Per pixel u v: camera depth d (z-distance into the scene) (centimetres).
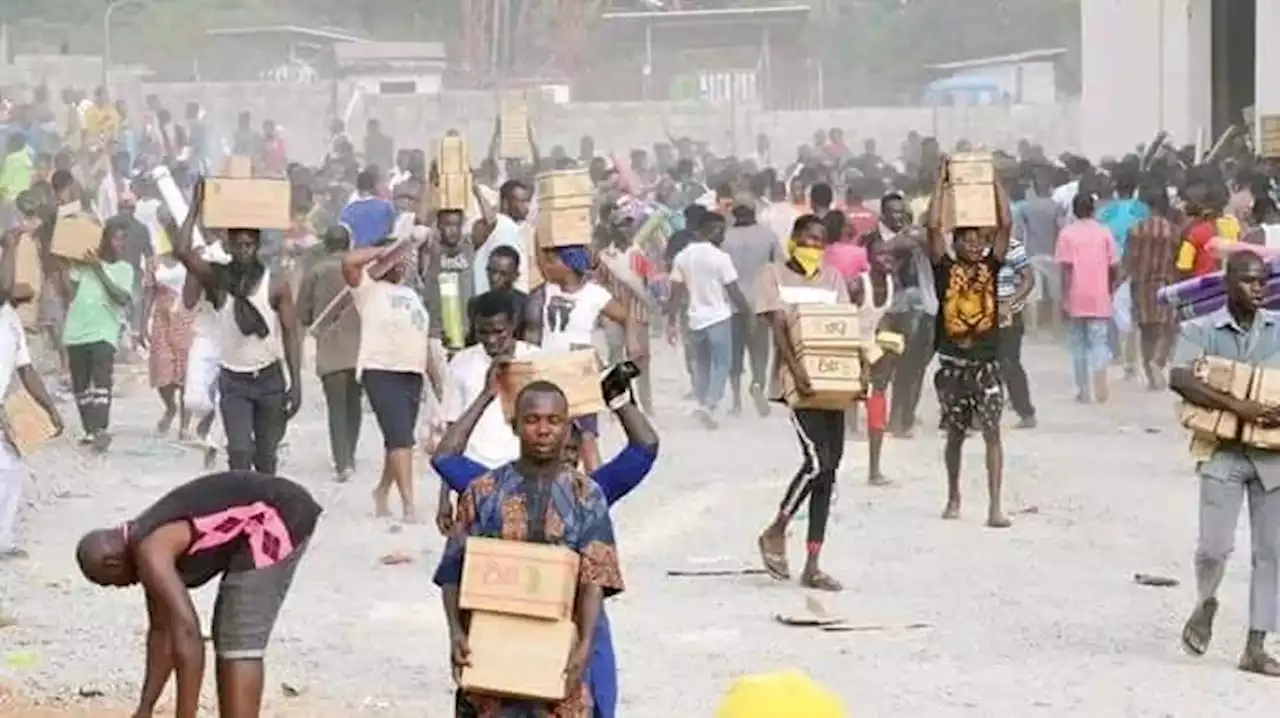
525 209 2823
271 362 2291
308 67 8944
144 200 4144
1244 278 1755
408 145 7469
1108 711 1647
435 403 2519
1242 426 1759
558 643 1170
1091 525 2492
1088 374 3675
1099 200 4306
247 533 1326
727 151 7531
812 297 2184
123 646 1864
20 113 6372
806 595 2091
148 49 9106
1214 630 1948
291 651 1834
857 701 1670
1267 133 3644
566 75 8850
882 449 3117
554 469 1207
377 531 2422
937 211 2439
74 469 2902
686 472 2883
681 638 1895
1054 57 9619
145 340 3991
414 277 2553
